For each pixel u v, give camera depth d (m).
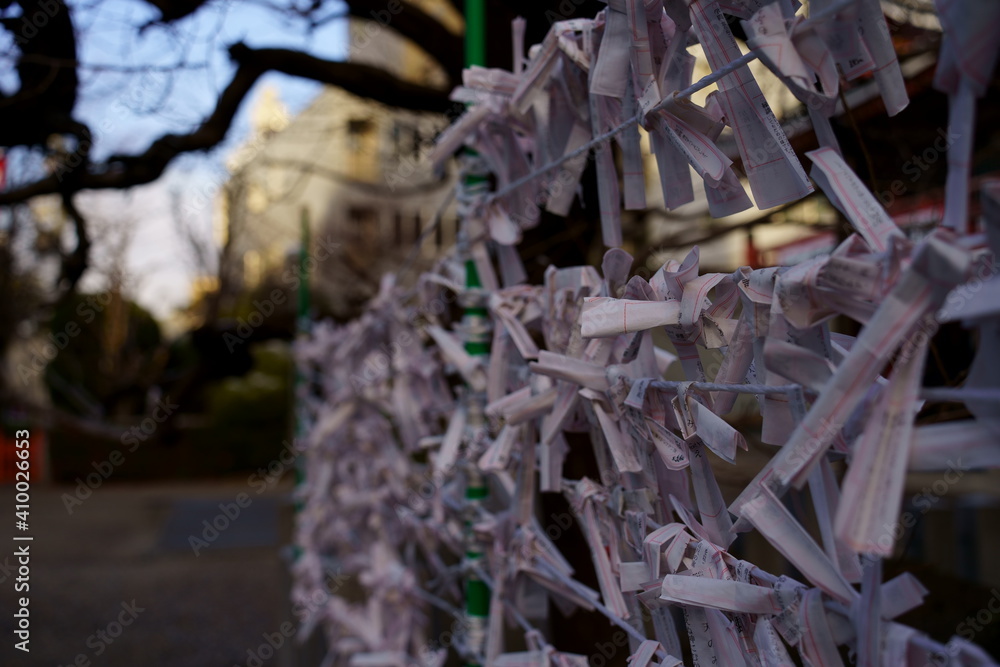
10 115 2.55
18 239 5.81
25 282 5.95
